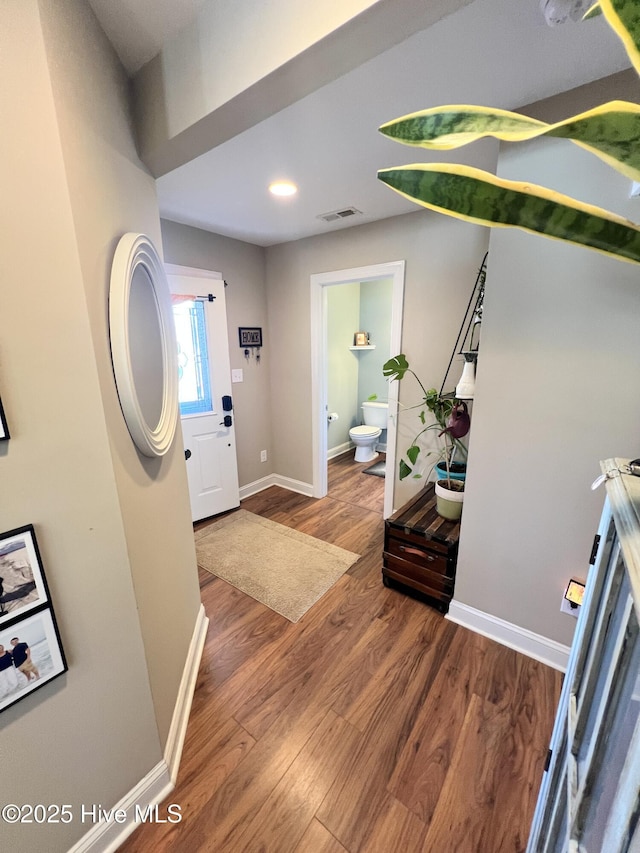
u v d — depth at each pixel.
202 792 1.21
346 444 4.95
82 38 0.91
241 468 3.46
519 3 0.89
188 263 2.69
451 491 2.03
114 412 0.98
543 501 1.53
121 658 1.05
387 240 2.54
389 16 0.73
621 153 0.36
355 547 2.66
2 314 0.74
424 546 1.97
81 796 1.00
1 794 0.84
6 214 0.73
